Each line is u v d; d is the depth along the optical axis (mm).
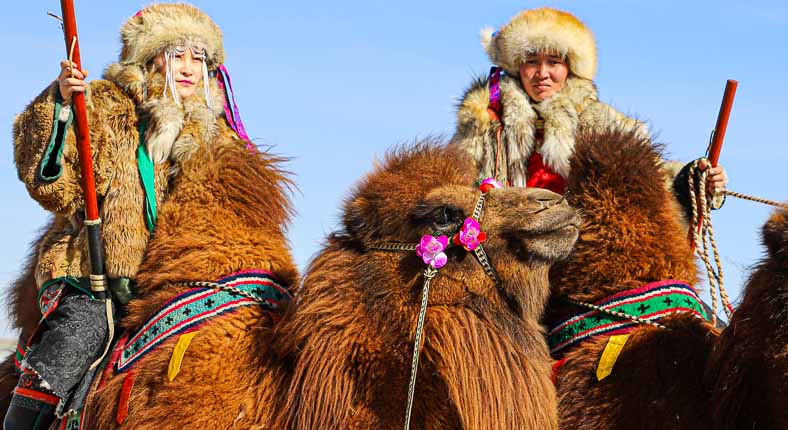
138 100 5445
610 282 5258
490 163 6324
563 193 5914
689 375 4852
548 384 4777
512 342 4746
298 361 4688
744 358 4605
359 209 4891
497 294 4770
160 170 5387
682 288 5207
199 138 5434
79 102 4965
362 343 4652
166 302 5000
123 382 4828
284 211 5469
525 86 6496
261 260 5215
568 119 6227
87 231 5094
